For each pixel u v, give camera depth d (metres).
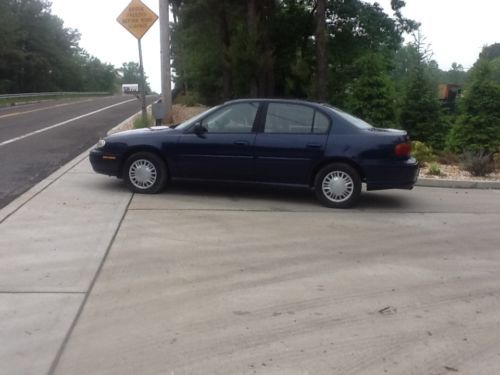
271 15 25.34
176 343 4.34
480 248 7.07
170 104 17.95
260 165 9.12
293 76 25.48
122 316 4.78
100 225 7.41
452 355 4.27
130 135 9.48
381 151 8.85
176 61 42.41
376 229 7.83
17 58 80.38
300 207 9.00
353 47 27.09
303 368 4.02
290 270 6.02
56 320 4.66
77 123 24.23
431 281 5.82
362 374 3.97
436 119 16.66
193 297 5.21
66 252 6.32
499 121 15.10
